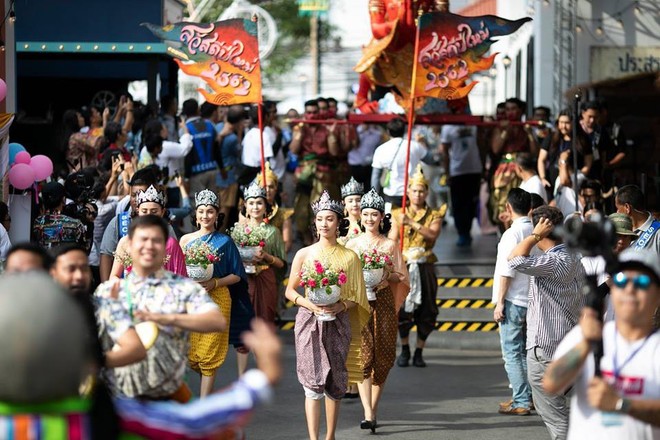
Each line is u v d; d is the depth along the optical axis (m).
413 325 24.86
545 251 15.37
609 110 30.53
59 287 6.03
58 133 31.59
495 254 28.77
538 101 33.91
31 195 19.59
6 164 18.77
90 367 7.74
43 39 31.06
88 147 24.50
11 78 21.83
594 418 8.91
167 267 15.23
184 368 10.66
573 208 22.98
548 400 14.78
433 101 28.16
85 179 19.61
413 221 21.59
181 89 50.41
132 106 26.48
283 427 17.06
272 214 21.67
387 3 27.64
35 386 5.85
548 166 25.75
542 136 29.73
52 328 5.85
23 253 9.95
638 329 8.91
